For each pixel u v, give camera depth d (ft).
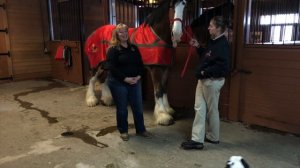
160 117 9.68
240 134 8.76
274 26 9.58
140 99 8.43
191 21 11.43
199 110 7.61
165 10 9.06
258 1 9.22
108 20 13.06
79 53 16.43
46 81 18.40
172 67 10.88
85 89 15.69
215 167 6.77
